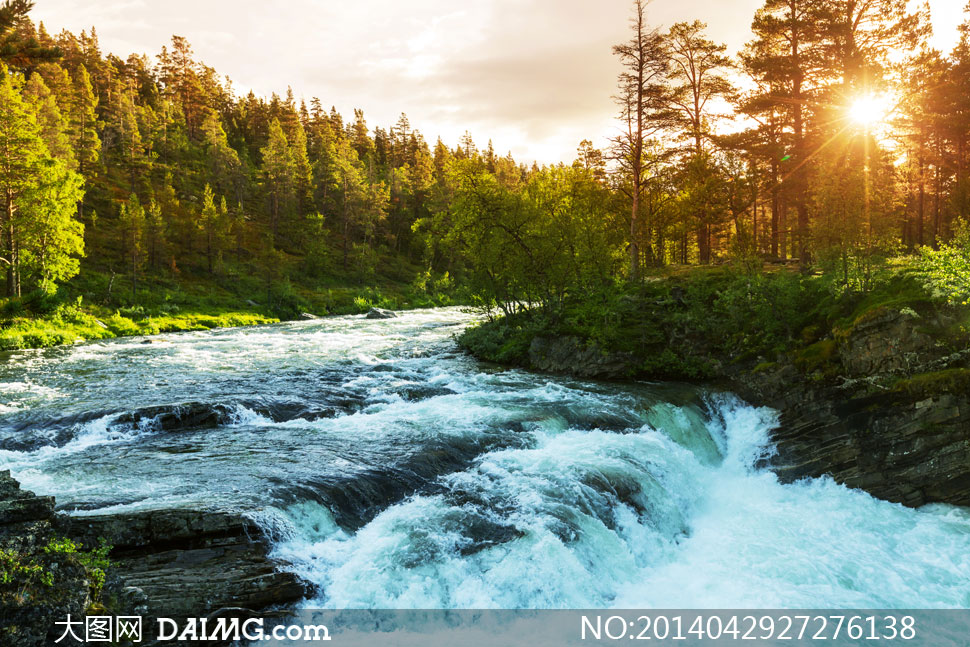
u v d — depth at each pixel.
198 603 9.31
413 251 126.81
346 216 115.88
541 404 21.44
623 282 34.09
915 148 44.50
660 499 15.57
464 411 20.27
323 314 81.62
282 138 128.75
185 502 11.69
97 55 137.62
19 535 8.79
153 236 82.38
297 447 16.19
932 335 18.03
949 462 16.73
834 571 13.22
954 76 41.50
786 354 22.45
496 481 14.57
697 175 40.78
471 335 36.91
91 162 103.25
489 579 11.18
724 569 13.35
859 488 18.06
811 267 27.66
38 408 20.16
